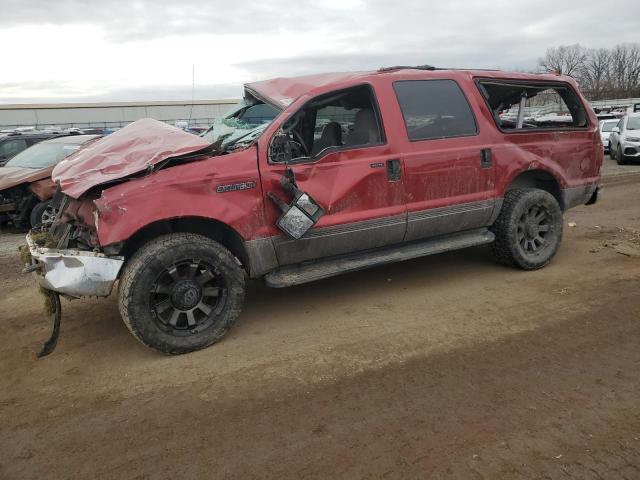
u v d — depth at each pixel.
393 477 2.46
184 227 4.04
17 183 8.63
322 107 4.55
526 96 5.84
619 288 4.77
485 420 2.87
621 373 3.31
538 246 5.46
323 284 5.35
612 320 4.09
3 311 5.08
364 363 3.59
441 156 4.68
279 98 4.54
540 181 5.71
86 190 3.61
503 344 3.78
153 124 4.57
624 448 2.59
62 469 2.65
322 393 3.24
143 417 3.08
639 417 2.84
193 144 3.96
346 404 3.10
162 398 3.29
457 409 2.99
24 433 2.99
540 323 4.11
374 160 4.38
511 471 2.46
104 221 3.56
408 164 4.52
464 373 3.39
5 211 8.89
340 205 4.27
